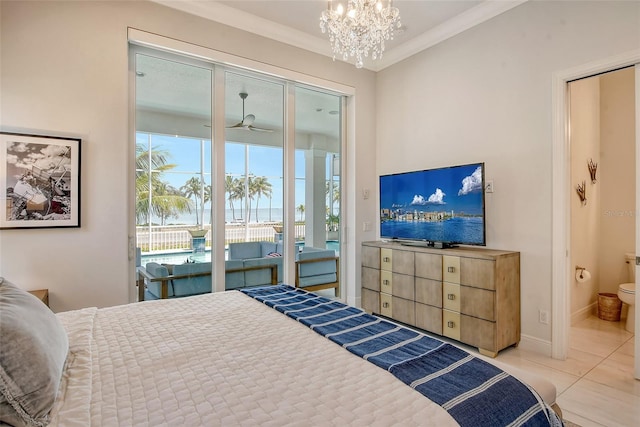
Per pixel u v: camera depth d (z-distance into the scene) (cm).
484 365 127
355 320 176
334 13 235
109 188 270
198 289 328
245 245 353
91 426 89
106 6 270
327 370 122
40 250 248
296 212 388
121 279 275
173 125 316
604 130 403
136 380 114
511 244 302
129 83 290
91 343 144
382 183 395
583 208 373
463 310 293
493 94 315
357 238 421
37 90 246
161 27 292
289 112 378
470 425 94
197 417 93
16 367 92
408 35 366
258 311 192
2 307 105
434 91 367
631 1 237
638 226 245
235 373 119
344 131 424
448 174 321
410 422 92
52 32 251
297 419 92
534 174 287
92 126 264
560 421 116
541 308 283
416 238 354
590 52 255
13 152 238
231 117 346
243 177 353
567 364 265
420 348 141
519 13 296
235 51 331
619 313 366
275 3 310
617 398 218
